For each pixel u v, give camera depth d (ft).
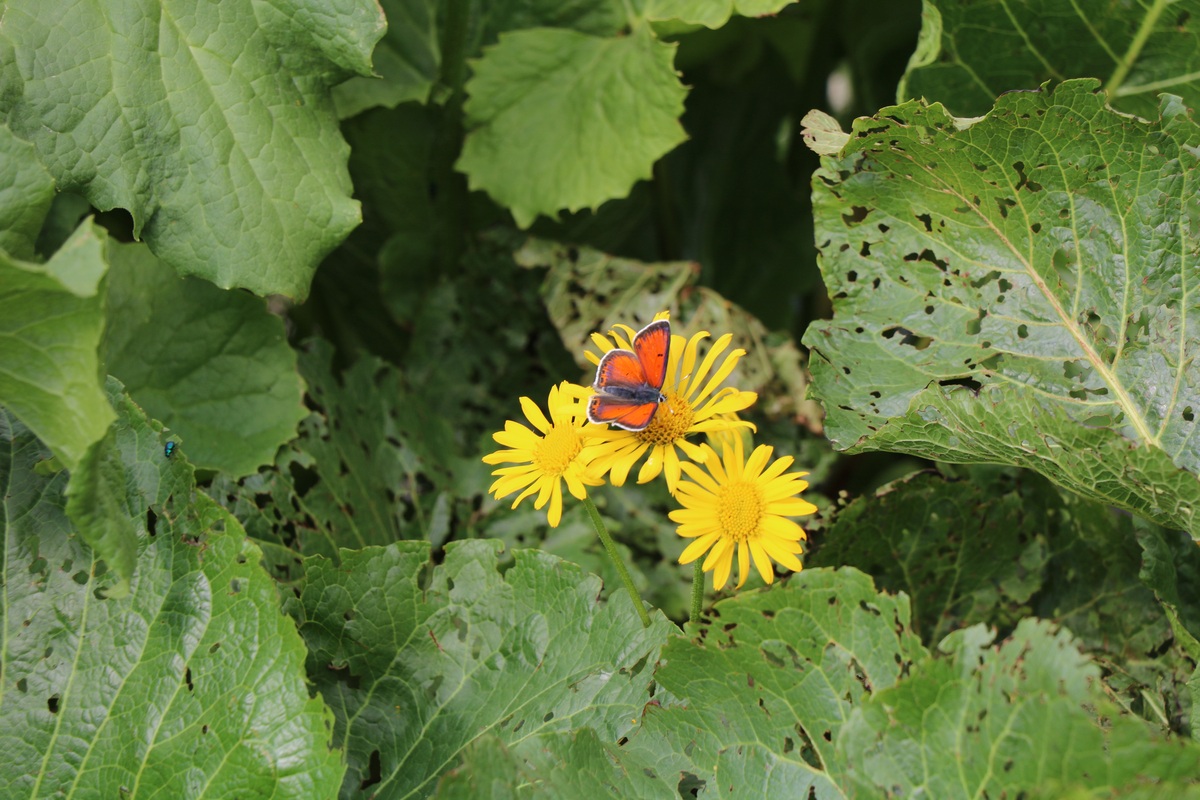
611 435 2.64
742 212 3.87
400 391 3.26
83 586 2.73
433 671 2.78
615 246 3.78
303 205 2.91
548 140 3.25
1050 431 2.59
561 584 2.76
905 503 2.84
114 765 2.67
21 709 2.69
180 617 2.72
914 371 2.81
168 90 2.86
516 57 3.28
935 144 2.75
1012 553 2.89
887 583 2.90
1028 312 2.79
